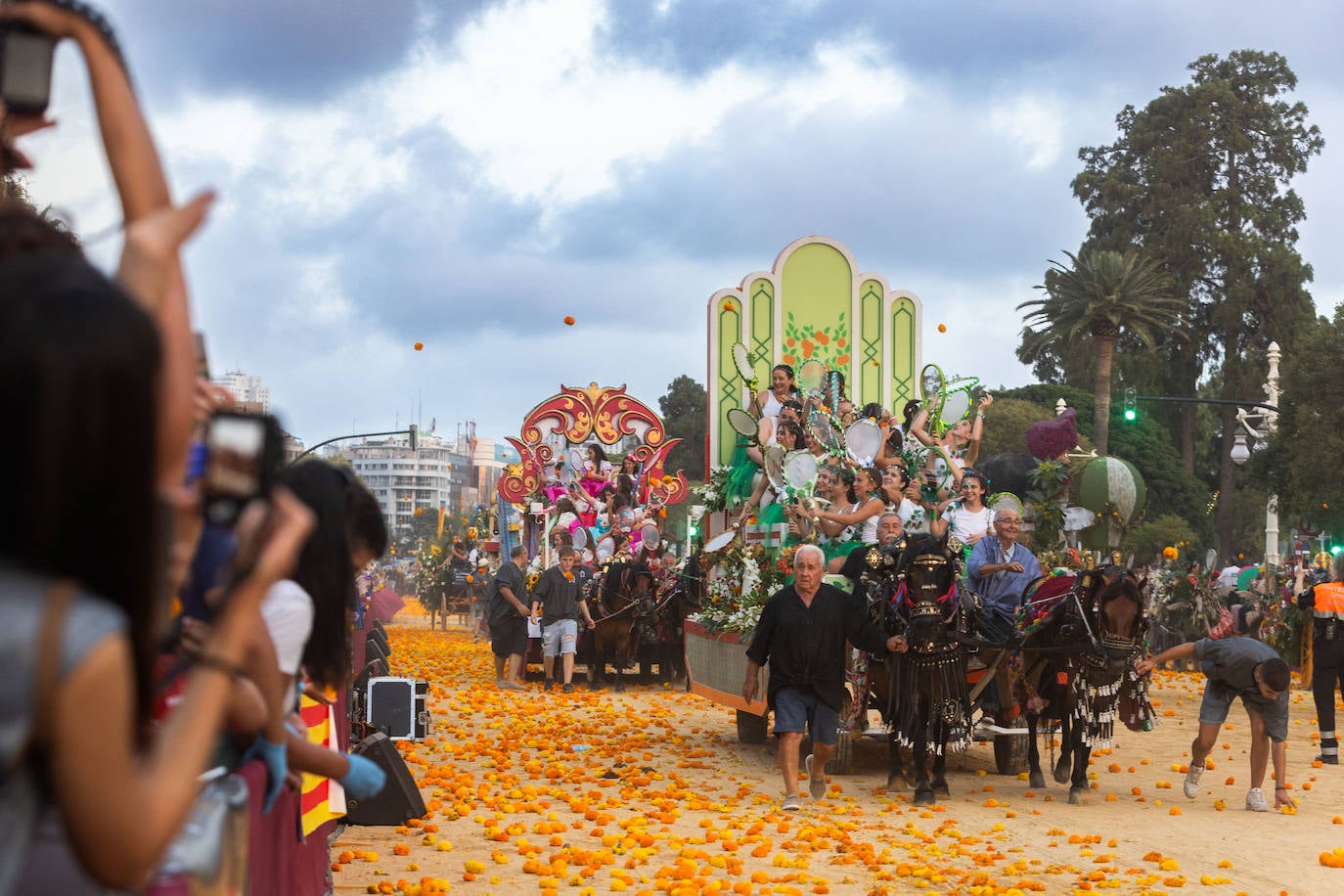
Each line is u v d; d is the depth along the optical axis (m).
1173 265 71.31
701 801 10.94
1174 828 10.30
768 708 11.56
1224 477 71.81
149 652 2.09
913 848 9.02
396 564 63.59
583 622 22.70
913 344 20.83
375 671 10.10
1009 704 13.00
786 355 20.34
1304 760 14.94
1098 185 73.69
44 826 2.10
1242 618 11.67
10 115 2.73
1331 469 46.50
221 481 3.03
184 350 2.63
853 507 14.29
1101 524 17.11
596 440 31.25
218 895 2.75
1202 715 11.80
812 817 10.40
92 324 1.93
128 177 2.69
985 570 12.38
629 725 16.73
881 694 12.10
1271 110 73.12
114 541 1.99
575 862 8.36
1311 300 71.06
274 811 4.55
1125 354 70.00
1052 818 10.65
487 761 13.45
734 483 18.09
